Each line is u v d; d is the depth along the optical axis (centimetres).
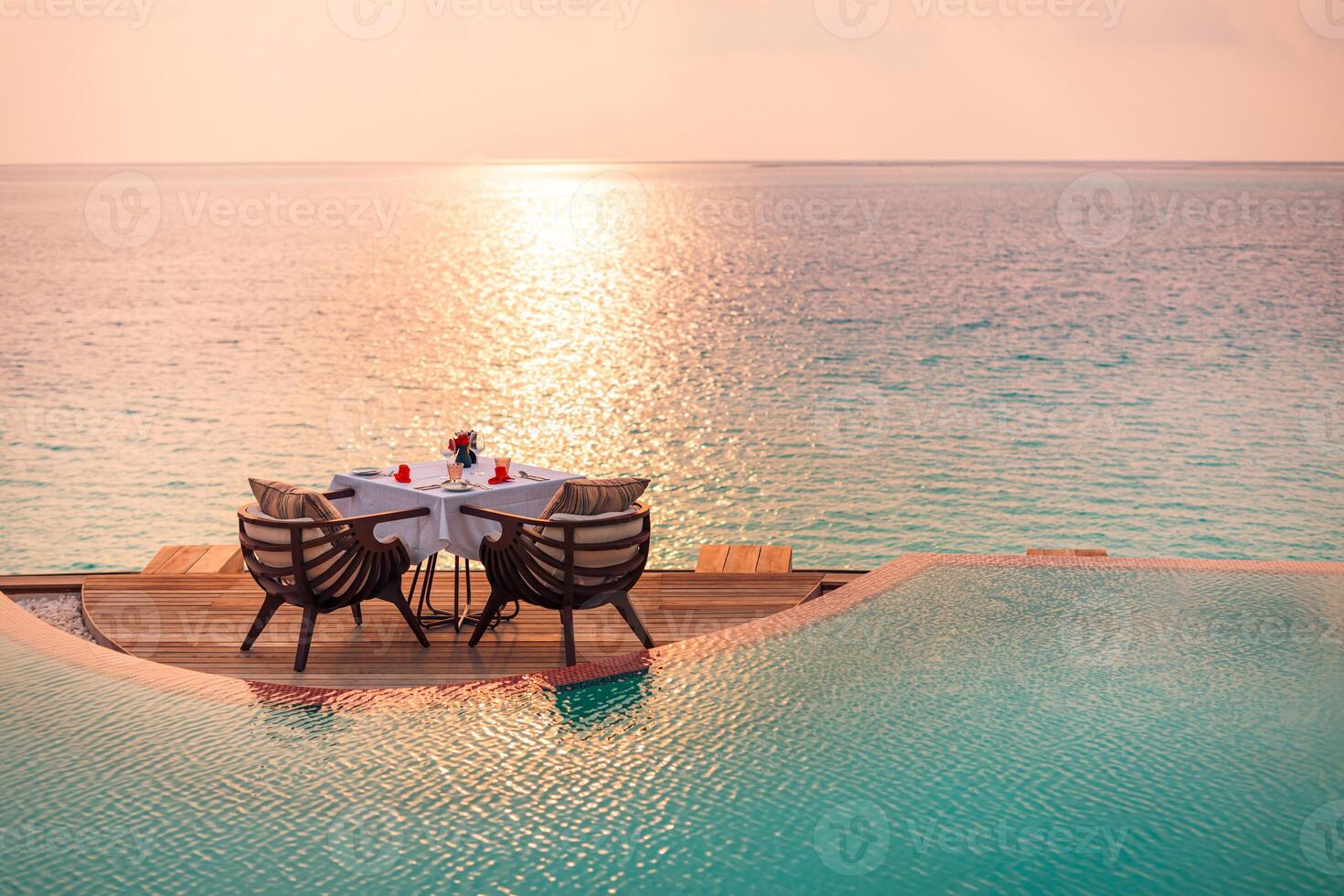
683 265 4203
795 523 1178
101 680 430
